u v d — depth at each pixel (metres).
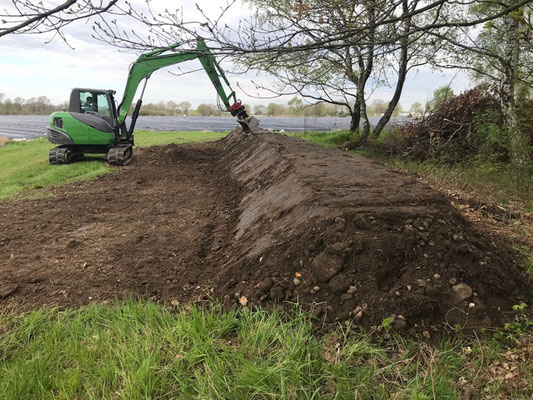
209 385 2.65
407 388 2.59
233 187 8.78
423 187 5.13
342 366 2.78
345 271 3.59
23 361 3.00
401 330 3.12
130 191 9.12
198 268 4.73
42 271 4.78
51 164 12.57
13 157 15.59
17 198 8.58
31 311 3.87
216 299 3.88
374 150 13.52
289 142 9.79
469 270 3.57
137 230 6.27
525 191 7.58
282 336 3.09
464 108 11.84
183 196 8.57
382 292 3.40
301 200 4.82
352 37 3.57
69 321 3.63
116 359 2.98
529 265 4.14
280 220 4.77
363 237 3.76
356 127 16.69
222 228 6.22
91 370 2.88
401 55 11.78
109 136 12.44
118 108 12.80
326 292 3.49
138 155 14.08
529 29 3.93
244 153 10.75
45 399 2.67
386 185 5.21
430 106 12.72
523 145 8.96
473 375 2.71
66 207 7.79
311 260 3.79
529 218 6.21
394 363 2.82
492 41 9.29
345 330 3.19
